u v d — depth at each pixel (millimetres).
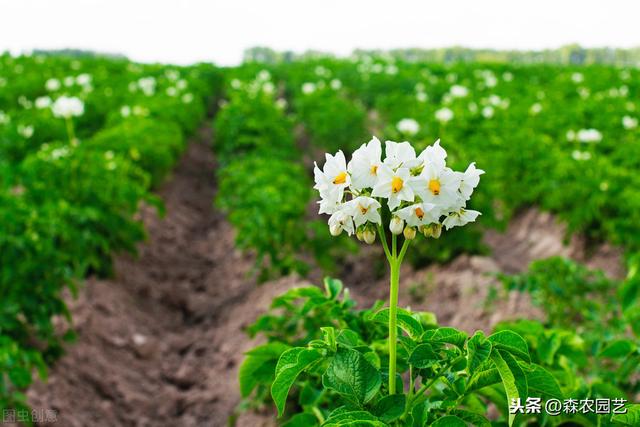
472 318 6270
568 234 8086
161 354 6465
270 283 7016
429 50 69438
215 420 5254
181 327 7242
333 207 2064
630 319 3957
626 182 8078
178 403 5645
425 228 2021
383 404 2121
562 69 30438
